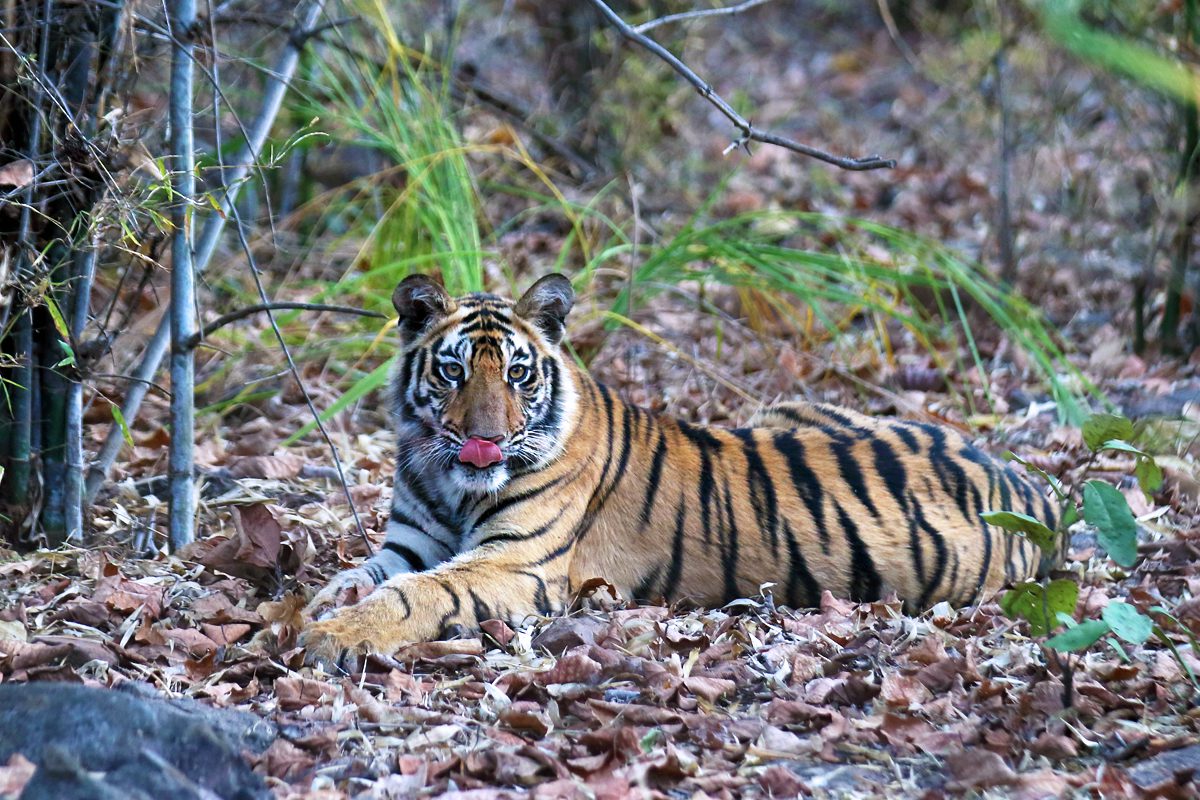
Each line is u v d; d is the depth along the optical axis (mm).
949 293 17234
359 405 14633
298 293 16422
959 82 24047
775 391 15109
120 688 7668
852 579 9859
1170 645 7875
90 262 9773
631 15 20969
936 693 8141
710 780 6918
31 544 10125
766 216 16953
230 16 13055
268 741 7273
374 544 10891
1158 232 16016
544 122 20719
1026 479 10867
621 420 10156
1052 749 7328
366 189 17531
